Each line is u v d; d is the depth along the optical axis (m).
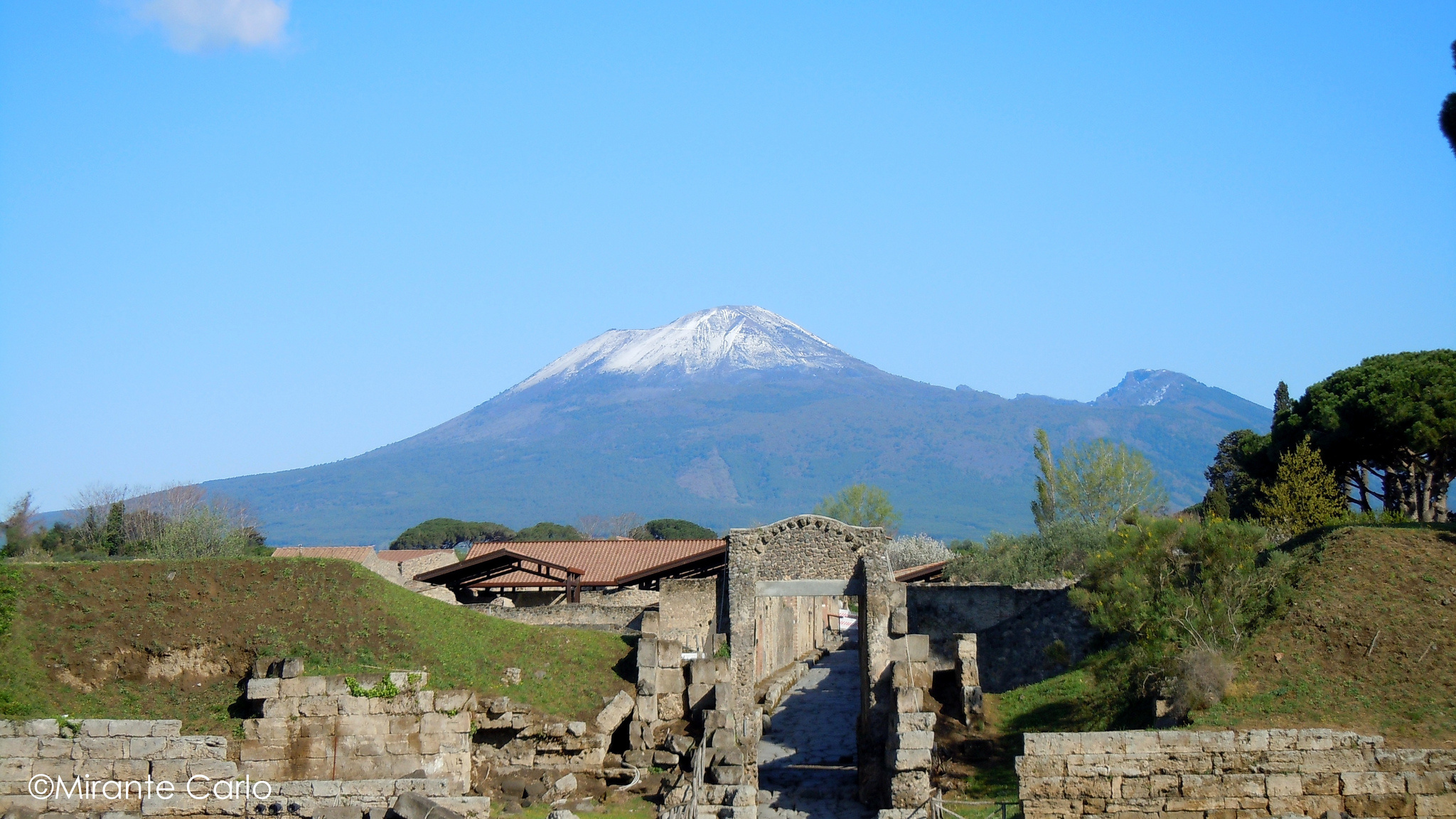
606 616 51.06
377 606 35.38
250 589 35.06
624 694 35.72
